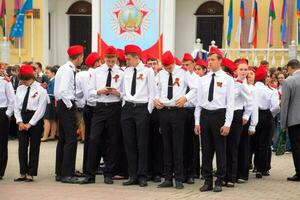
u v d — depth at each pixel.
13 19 23.00
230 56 19.89
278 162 13.39
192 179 10.31
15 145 15.52
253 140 11.30
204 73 10.72
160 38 20.94
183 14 24.30
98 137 10.06
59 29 25.28
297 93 10.75
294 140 10.80
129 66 10.09
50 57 25.23
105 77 10.20
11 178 10.64
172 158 9.89
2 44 21.89
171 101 9.68
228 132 9.48
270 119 11.13
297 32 19.72
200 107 9.64
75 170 11.04
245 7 20.80
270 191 9.62
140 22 21.06
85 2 25.05
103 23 21.39
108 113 10.06
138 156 9.96
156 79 9.90
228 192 9.42
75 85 10.52
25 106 10.27
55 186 9.76
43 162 12.59
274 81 14.34
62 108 10.25
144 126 9.87
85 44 25.23
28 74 10.23
